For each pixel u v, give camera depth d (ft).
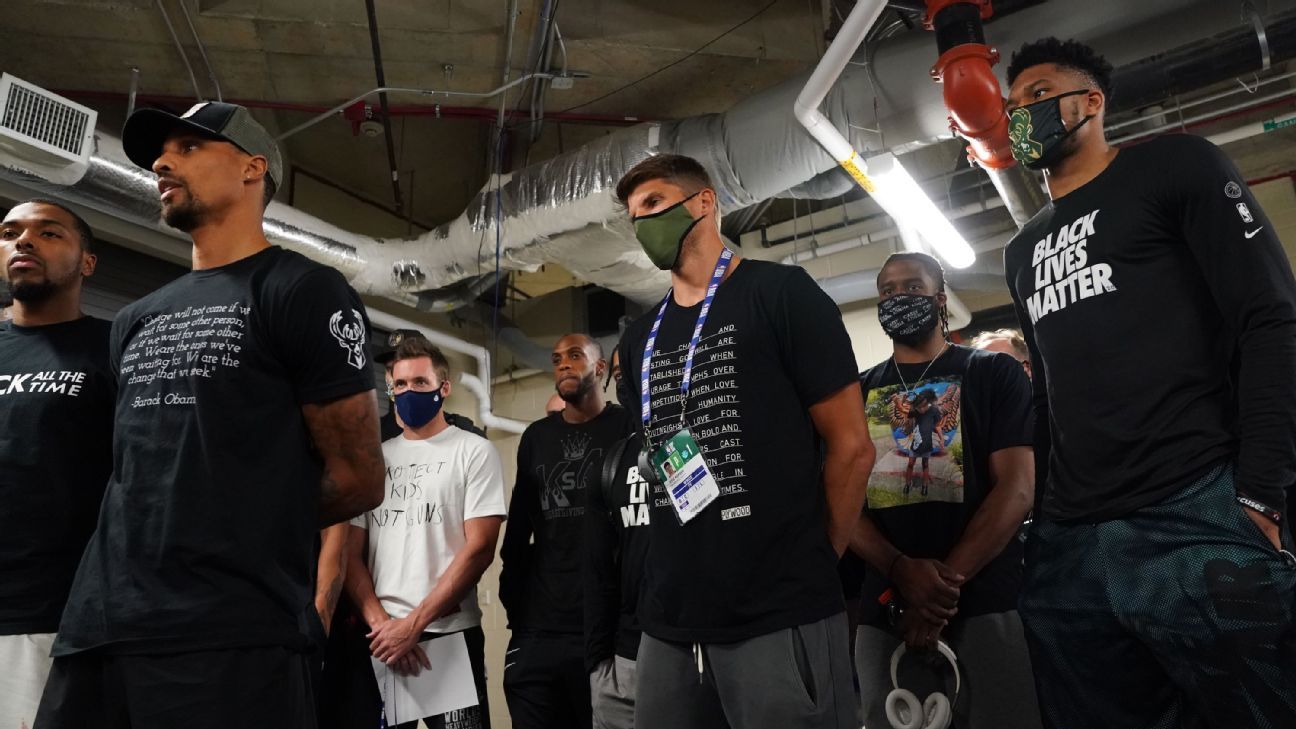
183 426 4.35
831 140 10.59
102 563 4.26
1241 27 9.62
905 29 12.51
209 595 4.10
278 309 4.61
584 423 10.08
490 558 9.80
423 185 20.45
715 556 4.69
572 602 9.26
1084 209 5.24
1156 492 4.62
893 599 7.03
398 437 10.48
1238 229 4.54
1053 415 5.32
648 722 4.88
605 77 15.28
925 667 7.02
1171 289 4.84
